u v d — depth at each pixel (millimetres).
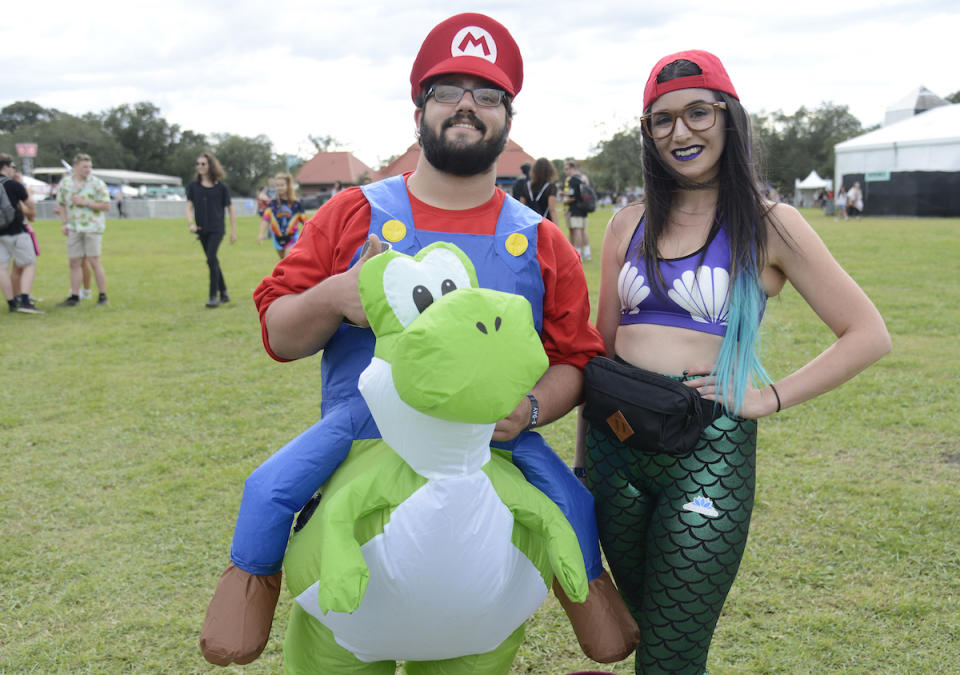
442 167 1786
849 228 23547
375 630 1607
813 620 2775
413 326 1417
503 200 1919
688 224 1984
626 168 57688
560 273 1941
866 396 5371
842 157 34281
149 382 6109
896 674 2500
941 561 3156
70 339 7676
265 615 1719
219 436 4859
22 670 2572
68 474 4230
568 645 2719
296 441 1744
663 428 1798
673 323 1955
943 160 30094
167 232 27984
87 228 9508
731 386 1877
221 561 3287
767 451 4391
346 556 1449
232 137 100250
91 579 3133
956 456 4285
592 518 1940
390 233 1790
